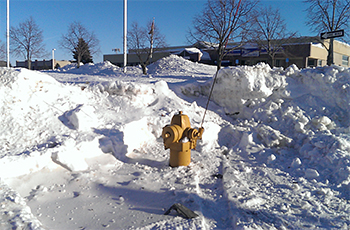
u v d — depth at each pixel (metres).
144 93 8.67
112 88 8.48
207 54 47.66
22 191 4.16
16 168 4.38
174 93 9.68
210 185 4.85
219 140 7.66
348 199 4.45
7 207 3.15
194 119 8.28
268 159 6.31
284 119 8.09
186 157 5.62
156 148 6.73
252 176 5.44
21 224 2.83
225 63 44.38
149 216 3.63
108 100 8.14
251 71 9.09
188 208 3.82
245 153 6.84
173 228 3.27
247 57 42.22
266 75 9.12
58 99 6.97
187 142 5.54
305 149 6.62
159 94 9.12
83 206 3.89
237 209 3.87
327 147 6.19
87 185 4.51
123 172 5.18
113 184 4.60
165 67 31.81
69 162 4.95
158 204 3.98
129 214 3.69
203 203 4.10
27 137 5.53
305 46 38.25
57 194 4.20
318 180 5.25
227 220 3.72
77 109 6.51
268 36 31.44
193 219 3.52
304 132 7.31
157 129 7.28
